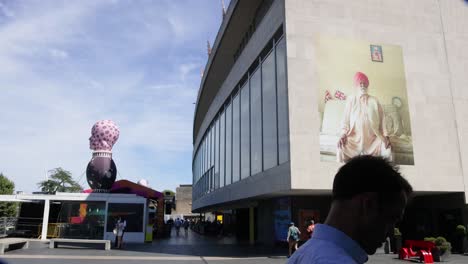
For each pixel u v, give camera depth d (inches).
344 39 836.0
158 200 1469.0
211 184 1574.8
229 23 1268.5
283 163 788.0
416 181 830.5
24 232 1155.3
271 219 1036.5
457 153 869.2
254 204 1208.2
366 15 866.8
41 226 1158.3
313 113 781.9
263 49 938.1
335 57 822.5
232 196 1164.5
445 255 655.1
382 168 62.3
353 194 61.9
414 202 993.5
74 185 2837.1
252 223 1221.1
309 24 818.8
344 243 59.9
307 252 59.5
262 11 1142.3
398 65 867.4
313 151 766.5
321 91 796.6
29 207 1182.9
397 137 833.5
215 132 1540.4
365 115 817.5
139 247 959.6
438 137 864.9
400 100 852.6
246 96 1082.7
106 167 1218.6
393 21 885.2
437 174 847.1
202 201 1827.0
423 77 883.4
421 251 650.8
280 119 821.9
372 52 851.4
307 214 899.4
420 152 845.8
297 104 777.6
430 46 904.3
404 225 997.2
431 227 938.1
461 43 930.1
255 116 995.9
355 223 61.9
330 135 781.9
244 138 1088.2
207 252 831.1
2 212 2378.2
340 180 64.1
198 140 2210.9
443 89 891.4
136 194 1219.2
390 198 61.2
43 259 671.1
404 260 668.7
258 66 984.3
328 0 840.3
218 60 1557.6
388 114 836.0
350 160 65.9
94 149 1232.8
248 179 1006.4
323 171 763.4
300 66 794.2
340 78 816.3
